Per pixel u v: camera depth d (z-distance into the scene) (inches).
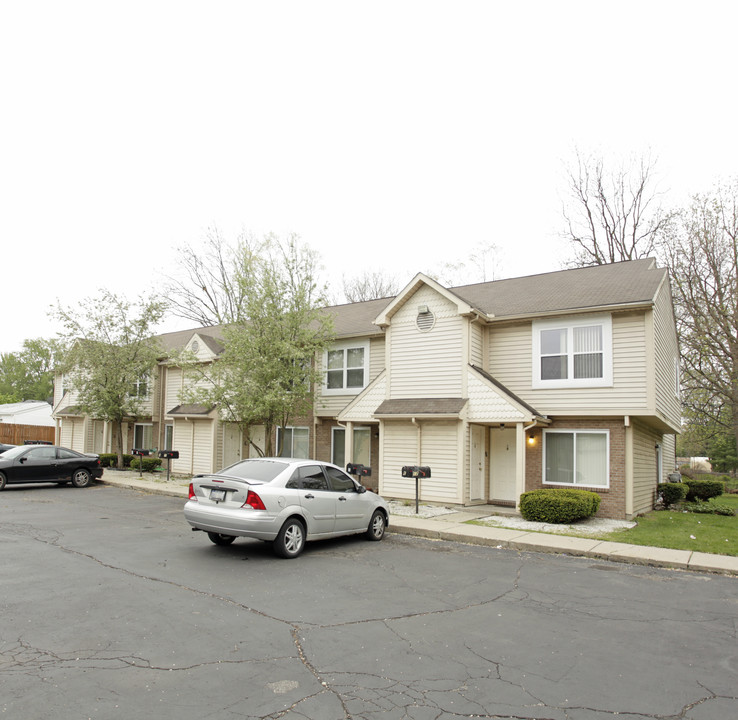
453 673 191.0
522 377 631.2
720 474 1544.0
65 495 673.6
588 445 590.6
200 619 237.5
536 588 308.7
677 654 215.0
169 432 1047.6
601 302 581.0
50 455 746.8
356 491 427.2
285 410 710.5
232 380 705.0
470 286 801.6
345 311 890.1
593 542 429.7
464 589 301.6
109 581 291.4
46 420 1831.9
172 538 414.9
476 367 623.2
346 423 713.0
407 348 672.4
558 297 639.8
